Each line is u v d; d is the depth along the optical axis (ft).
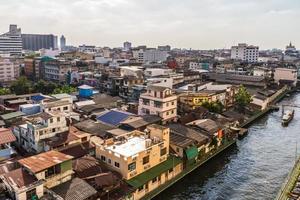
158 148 189.16
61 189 140.67
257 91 457.68
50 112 223.51
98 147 182.09
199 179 201.16
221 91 377.91
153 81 399.24
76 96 355.36
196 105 331.57
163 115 266.57
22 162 147.02
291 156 241.76
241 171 214.07
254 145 268.21
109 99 338.75
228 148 257.14
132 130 230.89
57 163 144.56
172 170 192.24
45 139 197.26
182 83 463.83
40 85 416.26
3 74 544.21
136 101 358.64
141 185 164.35
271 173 210.59
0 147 182.09
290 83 589.32
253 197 178.50
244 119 335.47
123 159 166.61
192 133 226.79
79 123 239.09
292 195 161.79
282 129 320.50
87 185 145.07
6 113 267.39
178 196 179.83
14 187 131.23
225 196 180.04
